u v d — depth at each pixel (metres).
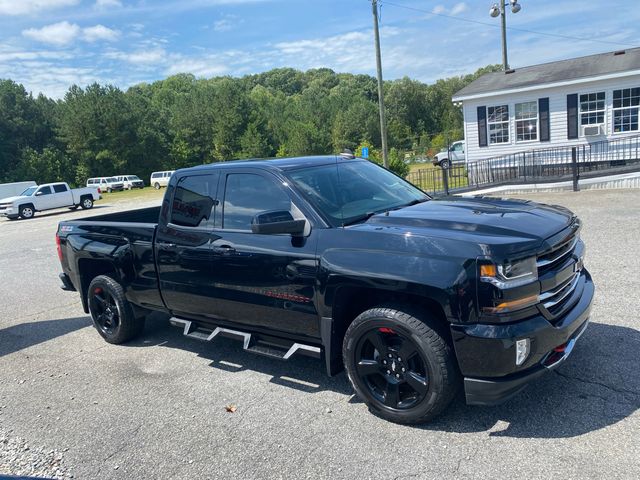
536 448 3.09
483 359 3.12
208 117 78.12
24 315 7.39
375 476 2.98
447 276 3.16
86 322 6.72
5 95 72.25
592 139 17.69
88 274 5.89
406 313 3.36
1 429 3.99
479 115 19.66
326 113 95.69
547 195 14.30
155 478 3.18
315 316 3.82
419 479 2.91
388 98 90.44
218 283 4.39
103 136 69.62
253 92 125.25
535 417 3.42
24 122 72.25
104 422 3.94
